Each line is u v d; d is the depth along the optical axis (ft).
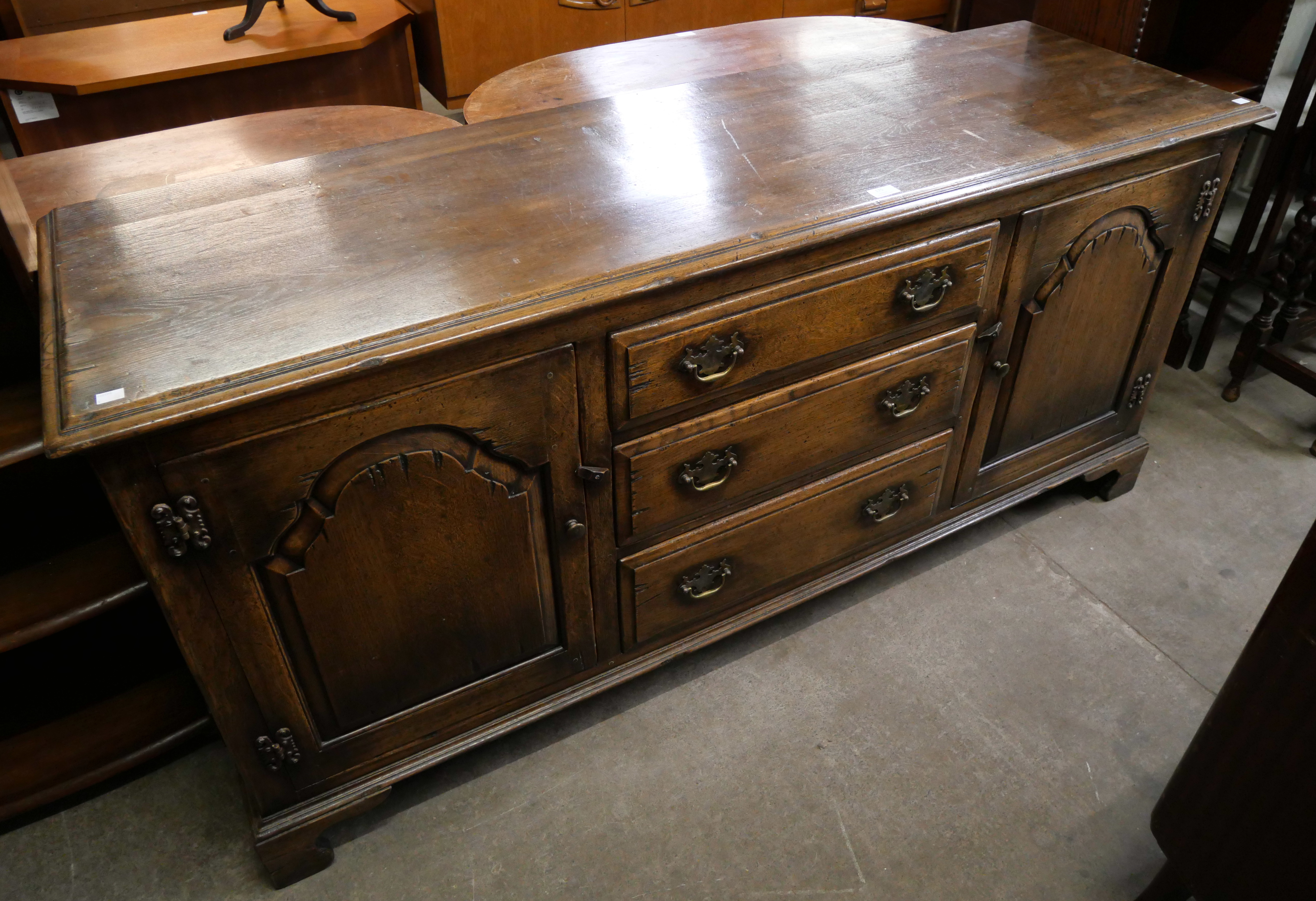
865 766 5.83
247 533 4.09
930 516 6.75
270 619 4.41
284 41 10.02
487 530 4.78
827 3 13.47
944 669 6.41
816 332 5.12
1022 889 5.21
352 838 5.51
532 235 4.66
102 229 4.80
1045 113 5.94
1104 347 6.64
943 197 5.01
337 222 4.80
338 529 4.33
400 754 5.36
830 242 4.75
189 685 5.86
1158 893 4.90
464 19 11.59
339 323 4.04
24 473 5.22
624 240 4.59
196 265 4.47
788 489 5.82
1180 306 6.80
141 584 5.05
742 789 5.72
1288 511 7.60
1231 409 8.64
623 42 9.52
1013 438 6.73
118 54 9.70
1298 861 4.00
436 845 5.47
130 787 5.79
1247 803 4.18
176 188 5.18
